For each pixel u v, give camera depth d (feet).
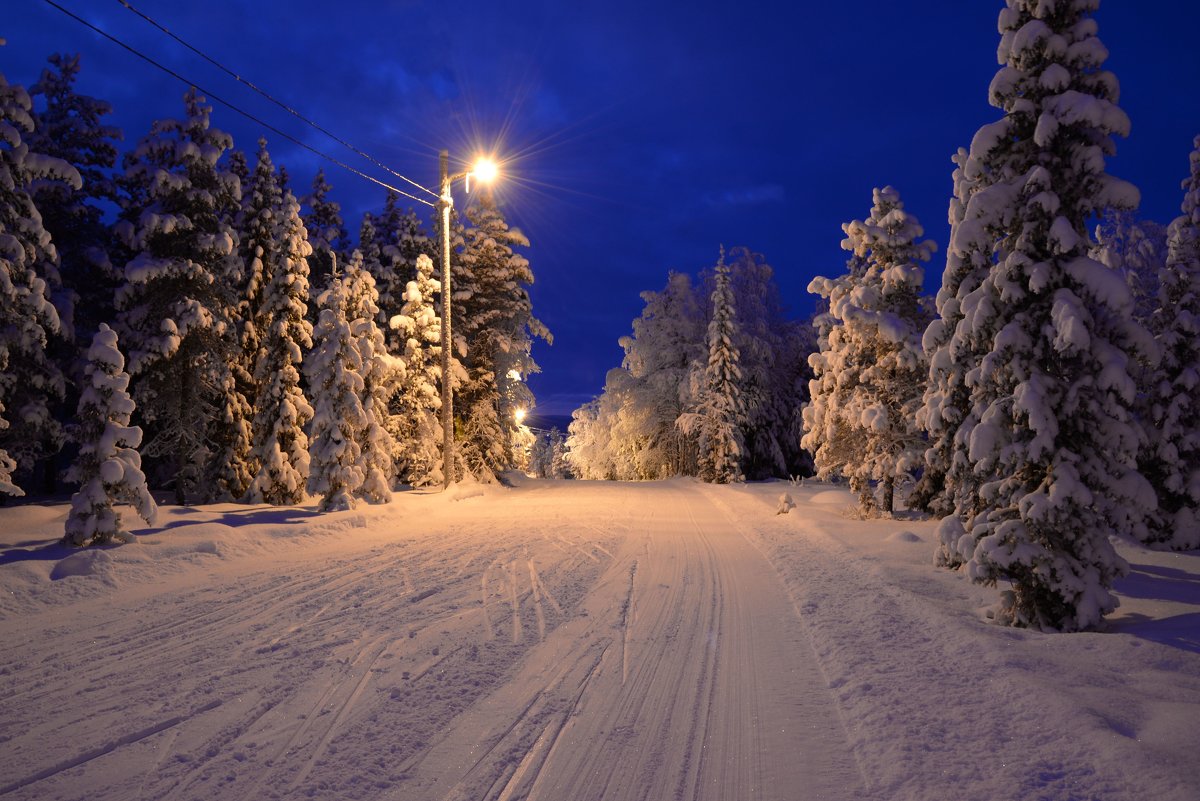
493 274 119.03
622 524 61.26
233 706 18.43
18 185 57.06
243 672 21.15
